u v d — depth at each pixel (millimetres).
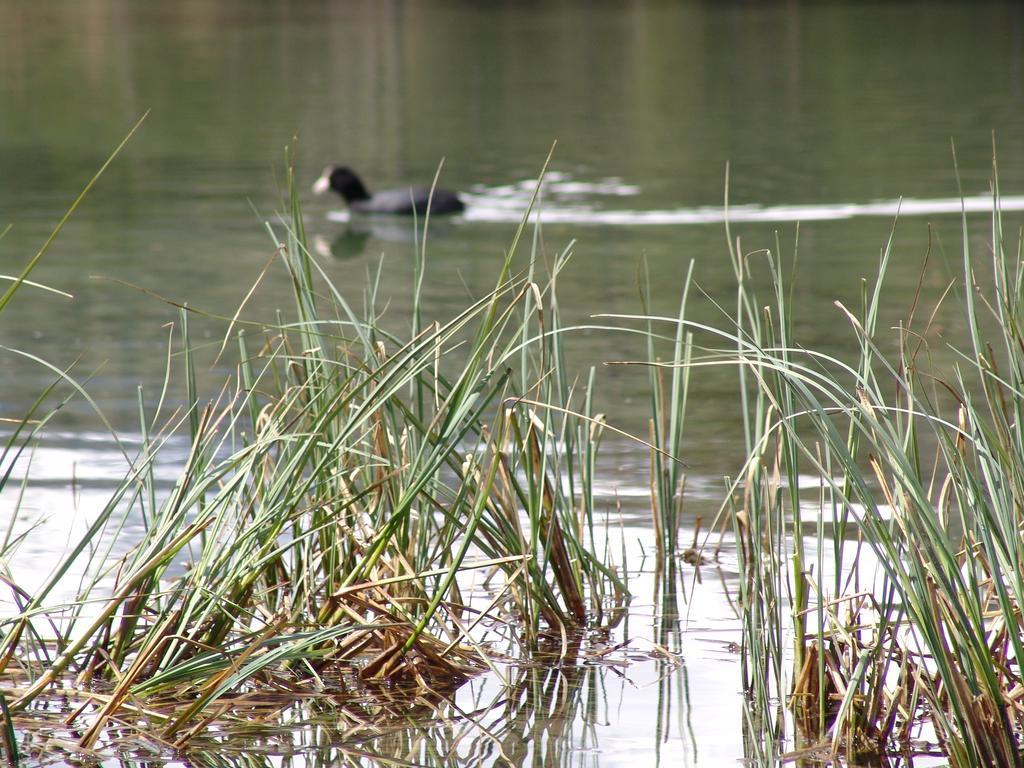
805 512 11453
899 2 106750
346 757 7512
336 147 41969
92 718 7926
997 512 7227
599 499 12234
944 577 7219
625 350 18359
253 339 18781
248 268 24906
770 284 22625
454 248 27094
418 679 8508
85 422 14820
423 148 41500
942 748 7602
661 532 10734
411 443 9312
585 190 33625
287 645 8367
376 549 8727
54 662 8492
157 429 14438
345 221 31062
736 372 17188
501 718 8031
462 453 12391
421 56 72688
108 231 28922
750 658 8625
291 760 7457
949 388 8062
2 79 61469
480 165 37969
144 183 35438
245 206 32406
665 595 10047
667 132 43875
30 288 23141
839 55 69625
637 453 13656
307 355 9594
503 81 60750
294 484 8531
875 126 43750
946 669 7152
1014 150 37438
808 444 13203
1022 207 29484
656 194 32719
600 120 47219
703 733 7820
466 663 8898
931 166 35375
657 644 9156
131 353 18250
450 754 7559
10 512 11617
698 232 28047
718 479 12750
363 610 9039
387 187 34719
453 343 18078
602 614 9727
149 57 72000
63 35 84750
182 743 7613
